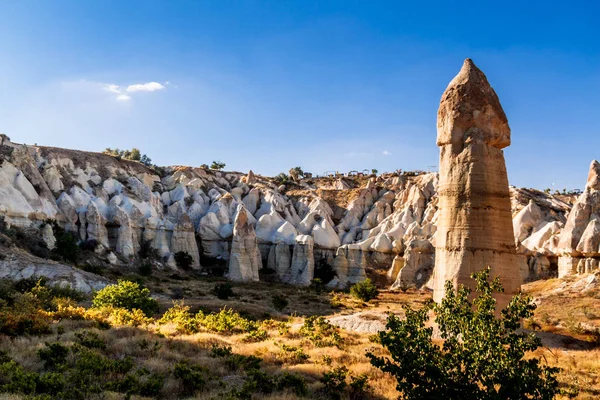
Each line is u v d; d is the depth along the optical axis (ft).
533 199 271.69
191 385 54.19
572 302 138.00
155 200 280.92
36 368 57.72
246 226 249.75
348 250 262.67
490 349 42.42
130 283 118.73
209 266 259.80
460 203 91.04
